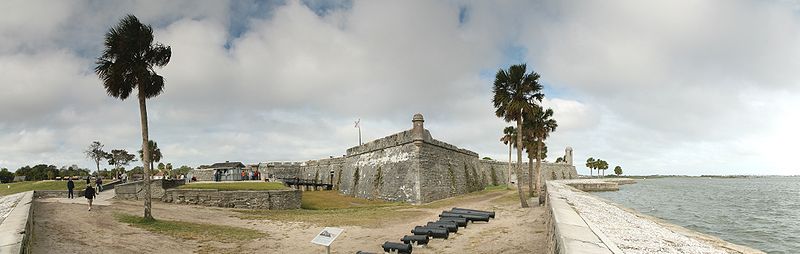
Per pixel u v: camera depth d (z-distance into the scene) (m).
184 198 26.31
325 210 26.84
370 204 33.12
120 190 26.95
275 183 35.97
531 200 33.00
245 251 13.46
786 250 18.38
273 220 20.59
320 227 18.55
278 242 15.06
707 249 10.00
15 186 42.28
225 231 16.61
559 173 96.69
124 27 17.56
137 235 14.48
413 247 14.05
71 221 15.86
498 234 16.14
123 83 17.92
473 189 46.28
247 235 16.06
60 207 19.75
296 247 14.27
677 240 11.20
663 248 9.54
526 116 29.28
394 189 34.47
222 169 51.53
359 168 42.38
